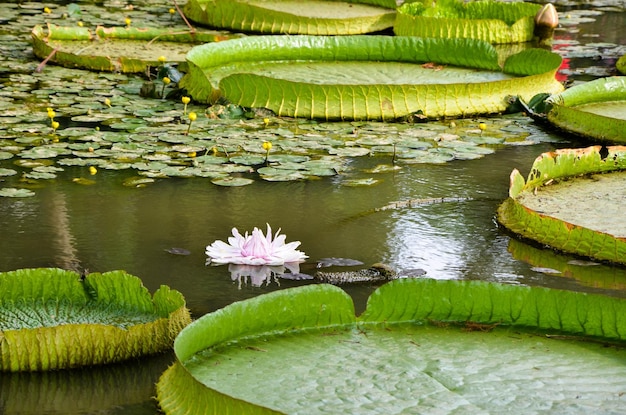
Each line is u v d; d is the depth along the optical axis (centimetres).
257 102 803
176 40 1077
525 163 704
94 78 895
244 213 579
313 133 758
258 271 497
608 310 385
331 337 380
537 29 1171
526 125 813
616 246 517
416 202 611
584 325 389
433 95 816
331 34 1164
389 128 784
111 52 993
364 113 803
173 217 568
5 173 625
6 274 414
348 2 1373
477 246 541
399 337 383
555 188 610
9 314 405
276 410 304
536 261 522
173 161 664
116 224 552
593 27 1288
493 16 1238
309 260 513
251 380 339
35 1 1302
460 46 973
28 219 554
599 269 514
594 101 859
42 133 712
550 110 819
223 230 551
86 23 1152
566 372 354
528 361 363
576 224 544
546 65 915
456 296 399
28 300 416
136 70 920
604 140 763
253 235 506
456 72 951
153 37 1081
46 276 418
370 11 1313
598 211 566
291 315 383
